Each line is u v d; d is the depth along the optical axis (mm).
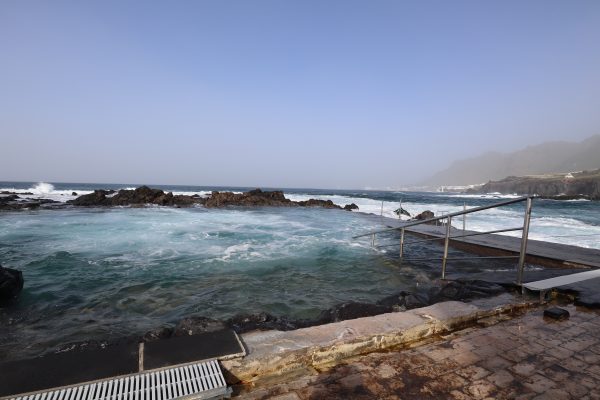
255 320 4582
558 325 3797
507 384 2600
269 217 20375
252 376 2762
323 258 9125
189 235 12555
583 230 15695
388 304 5402
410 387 2545
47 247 9984
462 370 2799
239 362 2738
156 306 5590
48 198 34125
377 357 3023
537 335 3512
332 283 6945
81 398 2240
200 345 2910
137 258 8820
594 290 4977
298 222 17625
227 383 2682
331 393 2457
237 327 4281
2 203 23062
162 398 2252
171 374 2518
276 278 7254
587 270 6742
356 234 13445
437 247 10812
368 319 3631
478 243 9938
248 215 21672
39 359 2652
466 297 5191
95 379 2420
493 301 4488
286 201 34562
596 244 11969
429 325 3576
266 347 2949
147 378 2461
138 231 13250
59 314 5195
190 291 6352
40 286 6438
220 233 13164
